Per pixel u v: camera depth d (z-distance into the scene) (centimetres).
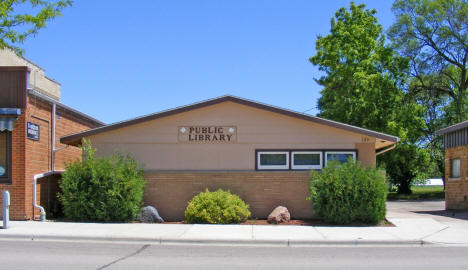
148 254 984
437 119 3934
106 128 1594
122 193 1454
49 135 1667
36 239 1170
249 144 1616
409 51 3897
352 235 1229
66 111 1867
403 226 1410
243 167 1608
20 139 1462
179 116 1628
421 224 1453
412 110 3659
